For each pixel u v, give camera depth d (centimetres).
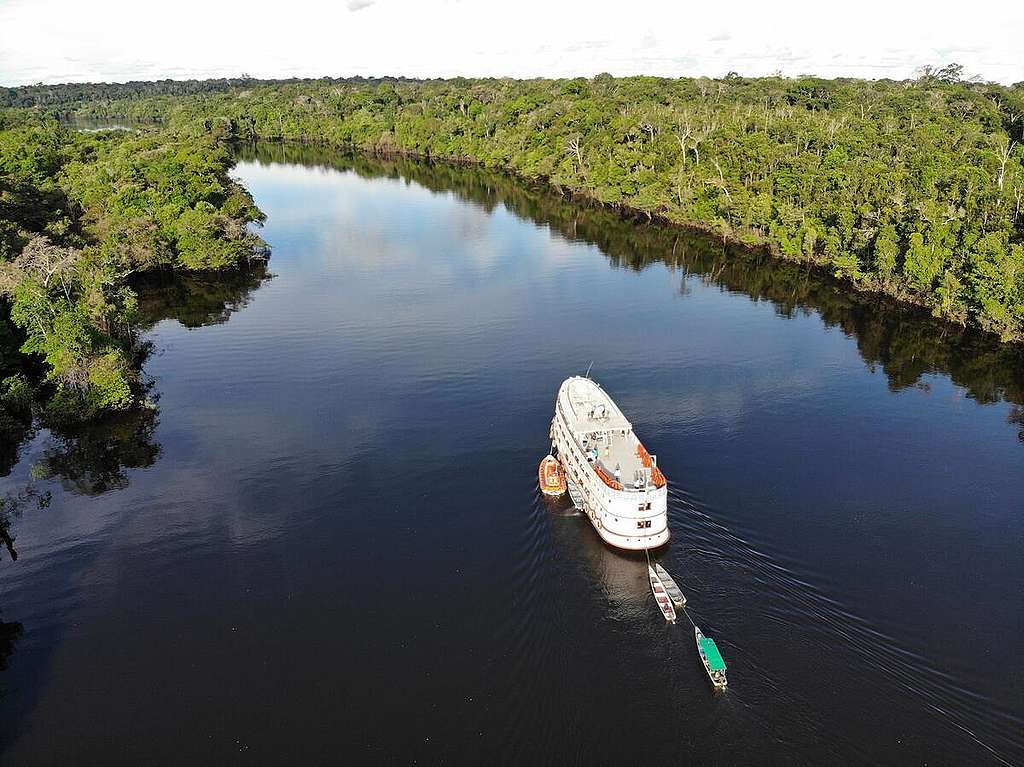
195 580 6650
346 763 4847
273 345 12125
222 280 15662
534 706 5169
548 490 7619
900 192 15638
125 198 17175
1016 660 5500
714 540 6856
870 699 5109
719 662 5250
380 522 7394
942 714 4994
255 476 8306
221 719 5212
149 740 5078
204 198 18212
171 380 10869
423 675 5497
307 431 9275
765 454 8569
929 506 7575
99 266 12575
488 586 6412
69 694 5459
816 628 5756
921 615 5959
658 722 4959
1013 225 13375
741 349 11869
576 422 7744
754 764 4628
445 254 17575
